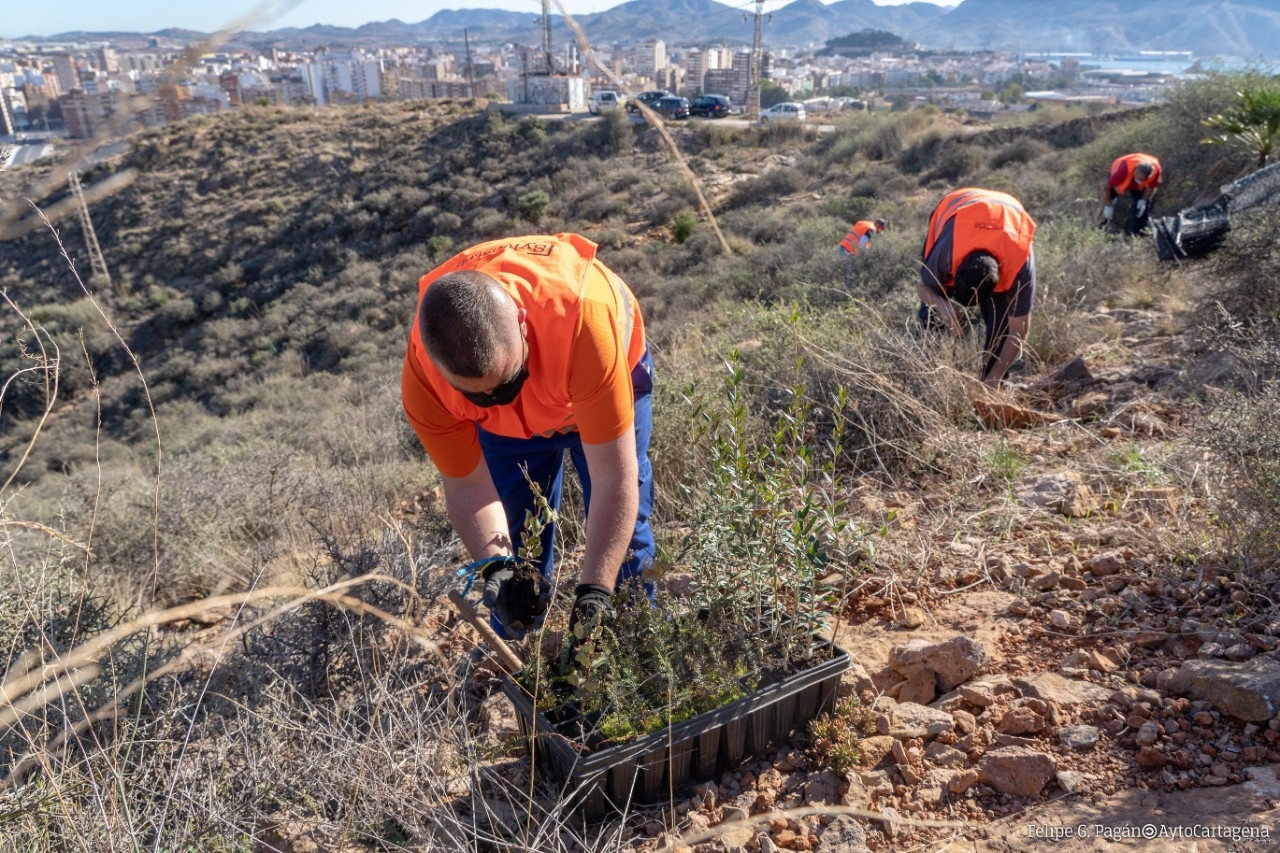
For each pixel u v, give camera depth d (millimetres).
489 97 35281
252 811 2010
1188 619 2459
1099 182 14695
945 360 4383
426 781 2031
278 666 2564
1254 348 3729
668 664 2090
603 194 27562
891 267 8414
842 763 2121
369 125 33594
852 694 2346
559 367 2057
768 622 2365
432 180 30219
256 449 6941
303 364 21391
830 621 2820
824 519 2383
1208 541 2766
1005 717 2186
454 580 3066
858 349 4434
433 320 1835
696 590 2451
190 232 28188
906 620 2721
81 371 18000
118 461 11500
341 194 29719
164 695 2443
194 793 1962
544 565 2783
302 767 2078
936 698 2406
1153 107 18016
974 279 4461
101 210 29750
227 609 3688
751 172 27828
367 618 2686
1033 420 4215
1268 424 2820
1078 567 2832
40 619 2371
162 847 1788
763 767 2213
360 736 2189
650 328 12281
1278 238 4805
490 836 2012
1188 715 2117
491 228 26797
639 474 2479
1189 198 12039
